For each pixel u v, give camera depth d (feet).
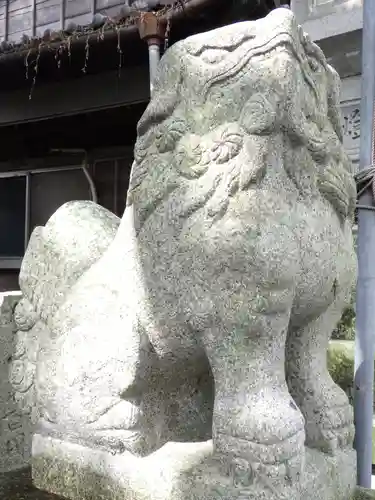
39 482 4.63
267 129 3.41
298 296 3.74
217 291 3.53
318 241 3.72
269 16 3.50
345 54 8.09
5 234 18.16
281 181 3.57
